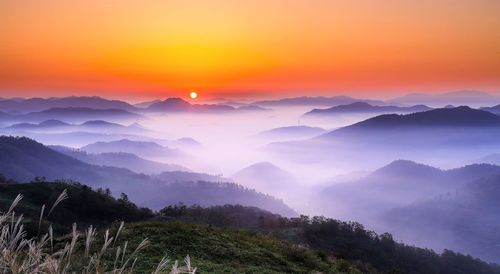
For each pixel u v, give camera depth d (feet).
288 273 71.10
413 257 471.21
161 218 404.57
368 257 391.24
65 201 389.80
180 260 60.18
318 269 79.97
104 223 380.37
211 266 62.54
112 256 40.06
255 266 70.23
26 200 355.77
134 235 69.31
